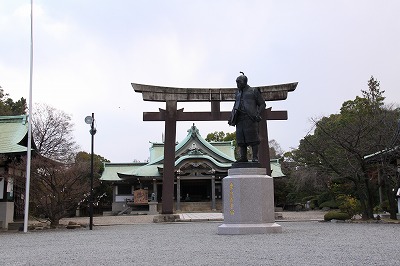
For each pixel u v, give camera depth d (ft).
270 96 90.53
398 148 73.05
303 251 29.78
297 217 97.30
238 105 47.75
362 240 37.52
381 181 74.69
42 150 138.21
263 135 88.69
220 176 168.04
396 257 26.71
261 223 44.09
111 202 187.11
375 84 144.15
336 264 24.07
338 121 123.54
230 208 44.98
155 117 89.92
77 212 153.48
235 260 26.09
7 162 81.87
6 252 36.29
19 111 172.65
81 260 28.91
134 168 187.42
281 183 171.73
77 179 80.64
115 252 33.14
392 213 73.31
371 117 89.71
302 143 98.78
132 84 88.38
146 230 61.67
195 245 35.78
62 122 195.31
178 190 161.17
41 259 30.27
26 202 69.05
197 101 90.89
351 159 77.77
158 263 26.08
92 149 74.64
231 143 197.57
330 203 147.43
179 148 172.24
